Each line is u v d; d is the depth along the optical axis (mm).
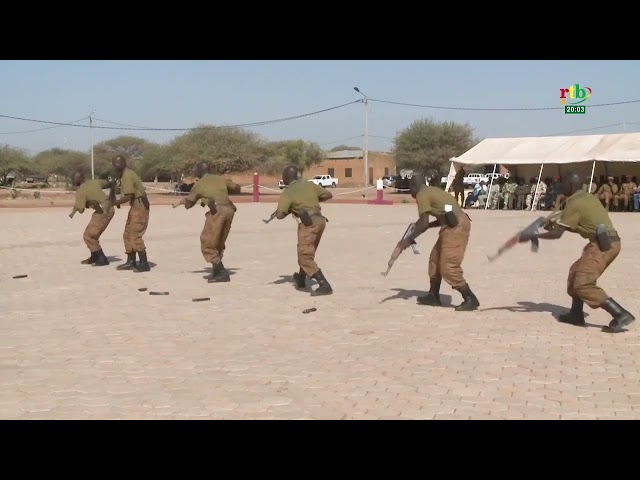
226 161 65125
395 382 6188
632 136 33188
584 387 6031
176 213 31375
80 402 5668
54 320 8859
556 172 37000
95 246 13961
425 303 9742
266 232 21375
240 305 9797
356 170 89250
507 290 10945
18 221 25766
